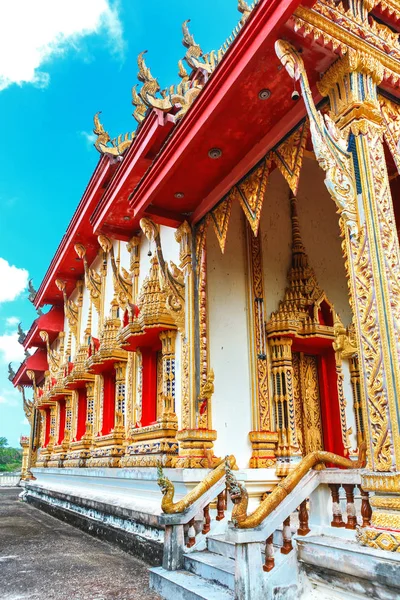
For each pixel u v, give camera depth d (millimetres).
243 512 3938
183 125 5273
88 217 10875
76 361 12273
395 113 4586
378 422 3512
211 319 6801
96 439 10461
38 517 12602
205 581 4625
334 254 8492
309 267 7684
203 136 5281
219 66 4578
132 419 8844
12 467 53406
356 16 4293
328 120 3979
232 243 7355
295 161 4977
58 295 16234
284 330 7055
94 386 11758
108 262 11898
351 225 3873
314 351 7777
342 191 3885
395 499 3340
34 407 19828
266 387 6941
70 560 6816
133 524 7383
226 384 6672
